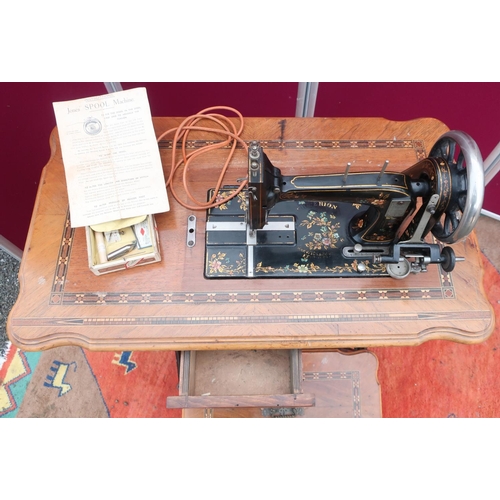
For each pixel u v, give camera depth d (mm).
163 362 2439
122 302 1488
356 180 1351
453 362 2430
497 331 2500
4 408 2367
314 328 1455
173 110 2412
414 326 1466
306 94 2287
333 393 1928
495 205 2822
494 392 2371
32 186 2393
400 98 2320
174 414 2342
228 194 1658
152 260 1536
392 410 2352
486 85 2166
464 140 1240
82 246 1575
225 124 1801
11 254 2629
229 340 1443
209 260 1553
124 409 2357
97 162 1536
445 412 2342
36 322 1457
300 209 1643
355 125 1811
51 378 2422
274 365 1730
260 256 1560
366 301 1497
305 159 1736
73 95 2084
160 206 1509
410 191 1337
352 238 1588
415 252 1470
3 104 1908
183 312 1475
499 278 2688
